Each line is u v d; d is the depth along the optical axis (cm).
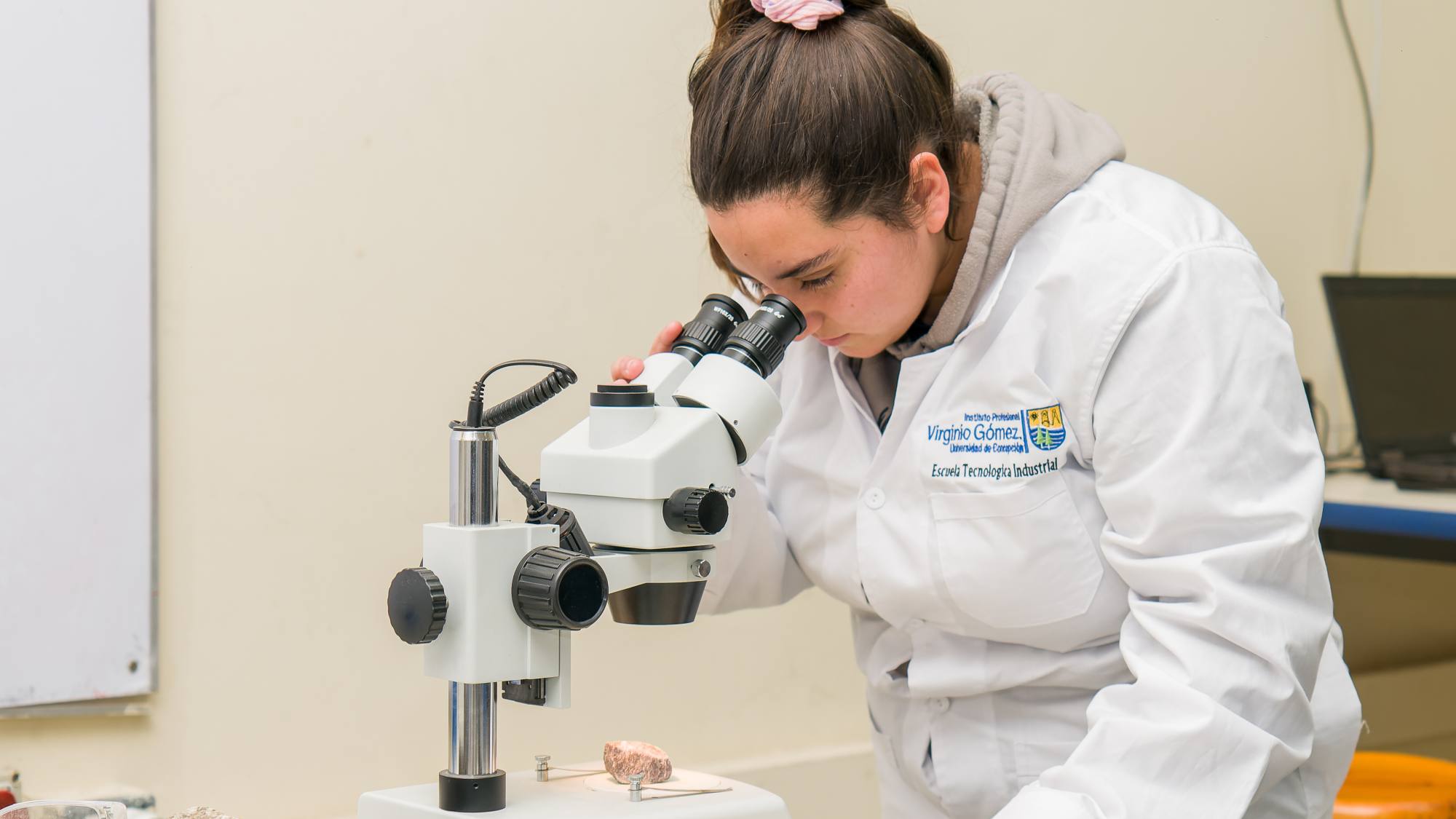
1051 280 111
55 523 156
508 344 186
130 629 160
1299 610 99
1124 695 97
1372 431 243
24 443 153
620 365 101
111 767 161
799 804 210
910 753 131
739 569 133
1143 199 113
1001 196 114
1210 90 256
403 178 177
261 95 167
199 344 165
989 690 122
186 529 165
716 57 106
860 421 127
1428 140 290
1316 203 274
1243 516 97
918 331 125
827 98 99
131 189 158
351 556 176
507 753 185
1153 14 246
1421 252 291
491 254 184
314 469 173
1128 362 104
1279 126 267
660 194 198
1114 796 91
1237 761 92
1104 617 115
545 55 187
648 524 92
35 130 152
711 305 107
